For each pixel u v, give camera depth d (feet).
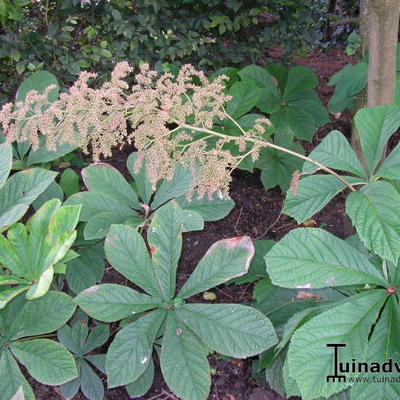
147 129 5.65
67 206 6.46
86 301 6.64
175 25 13.07
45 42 11.90
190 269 10.09
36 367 6.48
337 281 5.72
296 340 5.31
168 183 8.16
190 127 5.95
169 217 7.12
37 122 5.65
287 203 6.03
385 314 5.61
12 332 6.72
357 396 5.28
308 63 17.97
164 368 6.42
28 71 12.06
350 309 5.54
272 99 12.09
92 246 8.48
